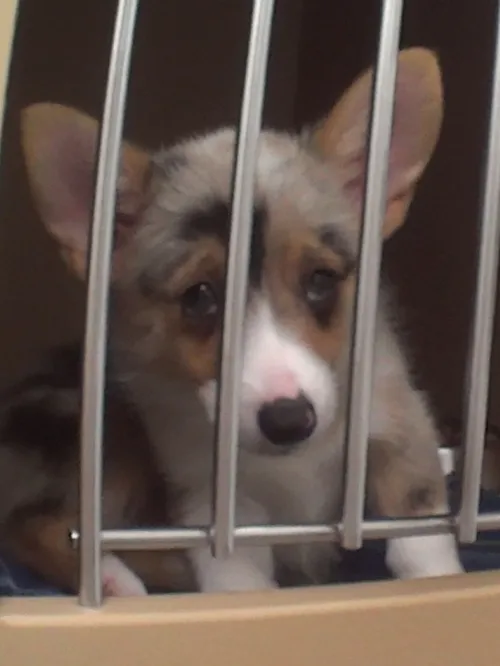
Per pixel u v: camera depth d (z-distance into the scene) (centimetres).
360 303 76
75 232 96
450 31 132
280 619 74
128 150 101
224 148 105
